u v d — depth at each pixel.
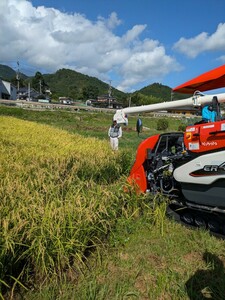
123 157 6.72
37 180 4.30
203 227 4.06
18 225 3.04
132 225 4.17
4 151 6.33
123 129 26.38
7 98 62.09
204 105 3.99
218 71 3.46
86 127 26.06
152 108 4.77
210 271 3.23
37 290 2.95
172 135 4.52
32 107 43.31
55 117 33.25
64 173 5.09
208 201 3.79
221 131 3.52
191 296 2.84
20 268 3.07
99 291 2.92
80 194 4.05
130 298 2.85
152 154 4.54
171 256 3.52
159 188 4.61
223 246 3.71
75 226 3.30
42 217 3.24
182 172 3.97
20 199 3.59
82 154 6.57
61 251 3.04
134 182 4.69
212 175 3.62
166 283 3.02
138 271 3.24
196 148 3.81
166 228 4.18
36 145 7.54
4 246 2.77
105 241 3.79
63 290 2.94
